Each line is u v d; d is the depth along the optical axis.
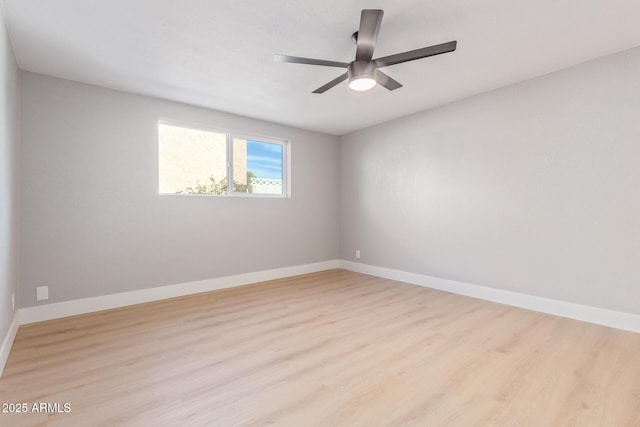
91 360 1.99
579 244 2.68
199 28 2.07
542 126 2.87
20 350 2.12
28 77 2.62
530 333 2.41
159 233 3.31
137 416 1.46
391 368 1.90
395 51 2.41
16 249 2.40
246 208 4.02
